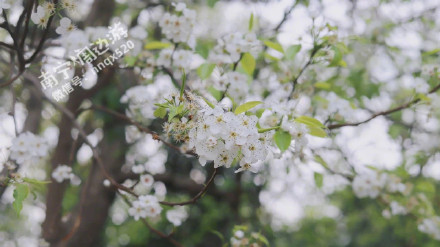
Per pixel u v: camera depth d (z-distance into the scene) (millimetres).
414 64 4078
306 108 2996
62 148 4289
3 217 6207
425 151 4562
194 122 1652
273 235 6461
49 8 2174
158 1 4047
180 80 2883
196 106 1698
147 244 6195
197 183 5684
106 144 4977
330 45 2615
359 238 7309
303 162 2941
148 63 2951
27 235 6020
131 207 2750
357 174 3426
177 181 5523
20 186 2256
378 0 4156
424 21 4250
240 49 2658
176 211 3018
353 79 3801
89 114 4762
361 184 3422
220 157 1625
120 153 4980
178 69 2842
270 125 1958
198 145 1613
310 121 1901
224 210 5855
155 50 3359
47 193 4246
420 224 3602
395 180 3545
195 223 6020
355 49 3986
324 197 8109
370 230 7234
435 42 4199
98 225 4852
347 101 2979
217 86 2664
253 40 2689
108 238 6812
